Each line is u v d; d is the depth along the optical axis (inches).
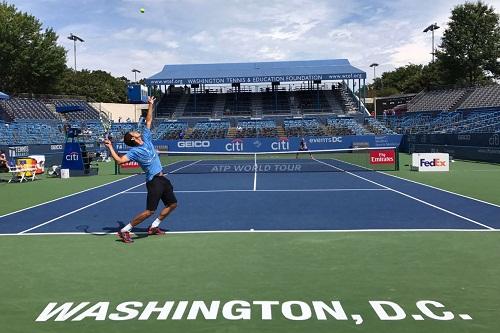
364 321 187.6
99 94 3262.8
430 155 929.5
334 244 318.7
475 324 183.6
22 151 1163.9
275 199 556.1
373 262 271.9
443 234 347.3
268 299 213.3
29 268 268.7
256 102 2128.4
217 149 1503.4
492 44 2272.4
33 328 184.9
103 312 200.4
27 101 1900.8
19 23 2159.2
